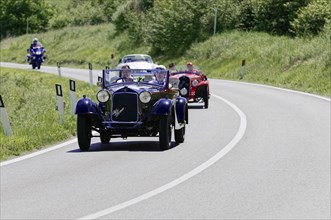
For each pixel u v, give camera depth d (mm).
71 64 91938
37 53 75750
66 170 15609
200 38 76312
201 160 16938
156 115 19047
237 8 76000
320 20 62562
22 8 127188
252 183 13859
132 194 12703
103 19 116875
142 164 16391
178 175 14766
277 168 15703
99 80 22969
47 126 22359
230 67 61375
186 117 21188
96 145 20516
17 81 44938
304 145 19516
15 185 13758
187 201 12086
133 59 47188
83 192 12922
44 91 36469
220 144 19938
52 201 12102
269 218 10836
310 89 43188
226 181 14070
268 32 71188
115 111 19219
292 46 57812
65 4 136875
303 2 69438
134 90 19266
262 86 47781
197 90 32312
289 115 28203
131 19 90500
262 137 21406
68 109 28141
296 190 13141
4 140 18969
